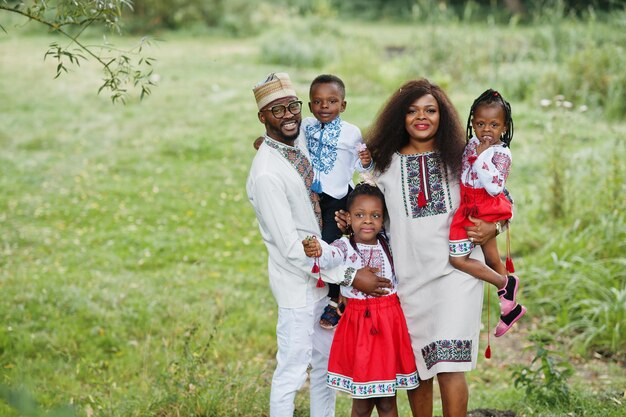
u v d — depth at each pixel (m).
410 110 3.81
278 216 3.84
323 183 4.18
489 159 3.65
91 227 10.10
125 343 6.89
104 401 5.53
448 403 3.83
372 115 14.61
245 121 14.98
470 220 3.75
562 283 7.71
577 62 15.12
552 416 5.02
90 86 17.84
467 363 3.79
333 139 4.22
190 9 27.27
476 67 17.61
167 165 12.55
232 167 12.44
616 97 14.13
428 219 3.84
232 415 4.88
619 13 18.72
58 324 7.05
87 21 4.20
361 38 23.61
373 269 3.82
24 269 8.44
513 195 10.33
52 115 15.39
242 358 6.60
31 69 19.59
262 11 28.66
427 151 3.88
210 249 9.45
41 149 13.38
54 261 8.86
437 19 22.73
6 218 10.21
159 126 14.70
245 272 8.74
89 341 6.85
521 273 8.00
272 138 3.96
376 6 35.62
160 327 7.10
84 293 7.74
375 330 3.82
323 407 4.27
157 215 10.51
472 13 31.39
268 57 21.23
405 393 6.03
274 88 3.85
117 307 7.54
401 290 3.93
